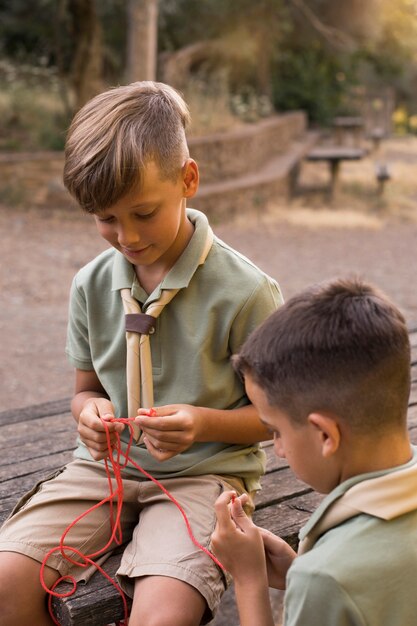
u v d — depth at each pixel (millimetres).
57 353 5734
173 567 1725
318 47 17156
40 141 11383
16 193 10375
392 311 1358
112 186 1710
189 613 1669
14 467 2596
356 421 1312
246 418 1953
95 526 1946
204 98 13539
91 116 1823
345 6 15516
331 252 9219
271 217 11211
